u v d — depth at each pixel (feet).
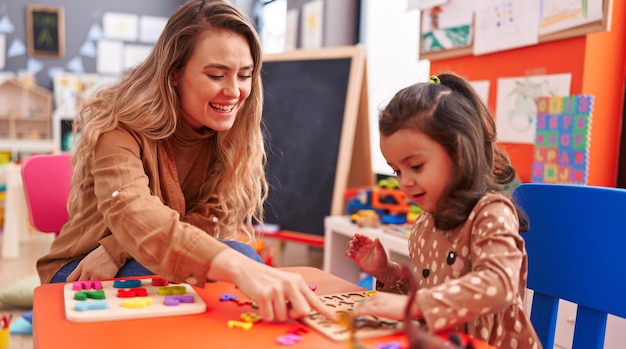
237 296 2.81
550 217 3.20
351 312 2.38
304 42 13.11
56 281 4.12
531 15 5.77
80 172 4.04
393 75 10.47
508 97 6.16
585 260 3.02
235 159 4.25
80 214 4.17
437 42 7.14
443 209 2.58
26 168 5.18
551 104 5.50
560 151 5.38
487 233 2.41
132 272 3.85
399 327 2.29
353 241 3.26
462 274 2.56
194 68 3.61
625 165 5.48
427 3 7.21
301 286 2.49
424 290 2.26
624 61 5.53
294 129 9.34
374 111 11.07
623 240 2.85
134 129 3.67
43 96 19.12
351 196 8.52
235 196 4.38
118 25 19.93
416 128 2.47
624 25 5.48
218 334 2.25
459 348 1.74
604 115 5.48
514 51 6.09
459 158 2.47
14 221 10.79
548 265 3.20
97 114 3.80
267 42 16.37
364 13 11.71
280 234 9.07
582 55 5.33
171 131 3.77
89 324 2.34
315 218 8.85
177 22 3.66
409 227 6.54
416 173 2.51
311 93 9.25
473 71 6.70
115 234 3.07
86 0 19.57
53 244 4.33
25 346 6.18
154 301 2.61
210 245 2.75
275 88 9.68
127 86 3.85
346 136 8.66
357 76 8.78
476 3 6.48
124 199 3.06
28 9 19.02
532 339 2.62
